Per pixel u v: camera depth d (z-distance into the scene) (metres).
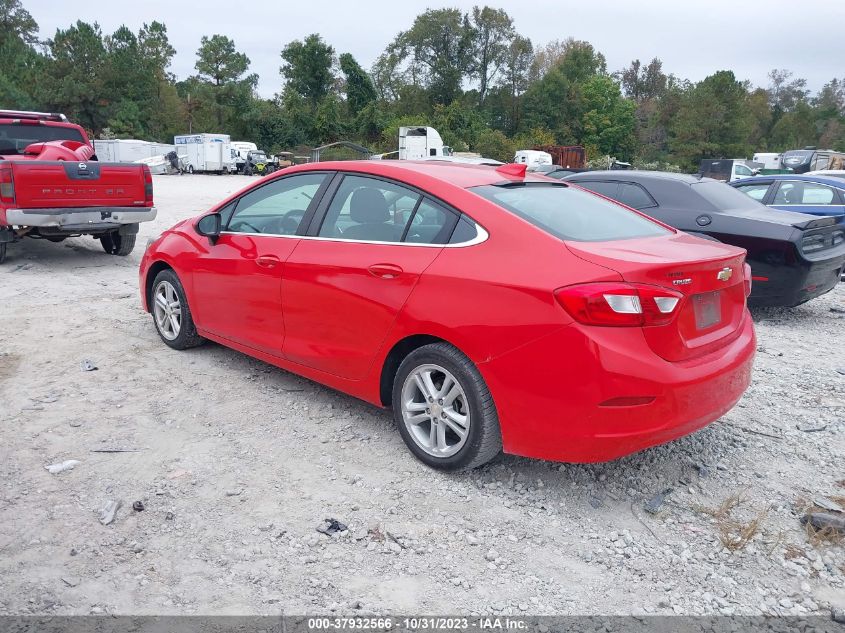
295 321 4.27
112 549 2.95
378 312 3.73
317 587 2.76
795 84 156.25
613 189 8.01
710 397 3.29
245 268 4.59
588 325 3.02
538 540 3.13
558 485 3.62
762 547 3.15
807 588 2.87
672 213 7.55
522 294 3.17
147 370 5.11
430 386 3.62
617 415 3.04
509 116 103.06
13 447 3.82
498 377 3.27
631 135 100.19
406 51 103.12
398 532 3.15
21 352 5.45
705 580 2.90
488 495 3.50
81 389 4.71
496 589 2.79
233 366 5.25
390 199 3.92
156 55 96.25
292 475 3.64
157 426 4.17
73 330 6.09
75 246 11.39
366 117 80.69
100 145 50.59
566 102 98.44
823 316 8.12
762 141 112.25
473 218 3.53
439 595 2.74
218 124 85.88
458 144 79.81
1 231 8.90
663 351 3.12
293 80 86.38
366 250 3.88
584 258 3.16
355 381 4.01
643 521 3.33
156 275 5.74
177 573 2.81
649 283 3.05
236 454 3.85
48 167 8.66
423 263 3.58
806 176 10.38
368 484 3.56
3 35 108.19
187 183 35.34
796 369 5.83
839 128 117.25
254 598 2.68
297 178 4.54
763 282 7.14
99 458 3.74
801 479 3.81
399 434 4.17
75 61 73.56
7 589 2.67
